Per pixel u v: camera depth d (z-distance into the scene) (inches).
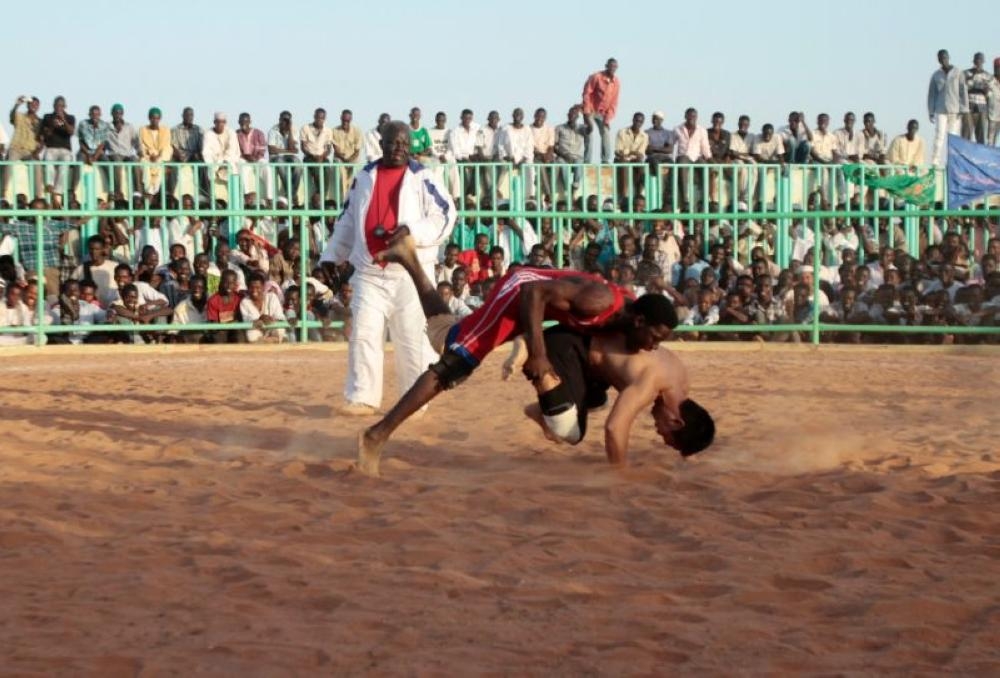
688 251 715.4
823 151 870.4
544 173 812.0
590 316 282.8
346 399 406.6
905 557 214.2
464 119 842.2
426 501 263.0
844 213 674.8
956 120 874.1
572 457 321.1
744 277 689.0
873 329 673.6
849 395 464.4
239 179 780.0
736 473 291.9
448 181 780.0
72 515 249.1
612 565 210.4
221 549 221.1
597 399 305.3
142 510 256.4
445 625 177.9
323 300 706.2
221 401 447.5
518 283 286.4
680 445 305.6
